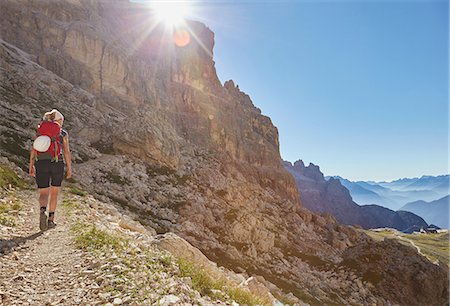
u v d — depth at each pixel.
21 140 40.47
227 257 34.50
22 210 13.72
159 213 39.78
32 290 5.64
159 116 72.62
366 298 42.75
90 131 58.25
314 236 72.81
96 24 93.38
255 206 71.50
